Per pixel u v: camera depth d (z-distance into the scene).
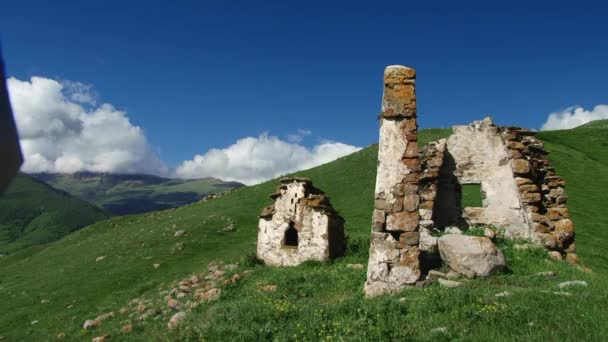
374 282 15.37
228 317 13.81
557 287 12.16
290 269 24.14
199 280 25.94
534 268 16.19
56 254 47.28
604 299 10.39
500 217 21.72
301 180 27.45
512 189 21.59
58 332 21.73
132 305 23.80
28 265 44.72
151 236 42.72
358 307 12.77
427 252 17.31
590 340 8.06
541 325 8.99
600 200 43.84
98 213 161.25
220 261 30.17
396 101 16.27
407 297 13.30
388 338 9.88
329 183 58.38
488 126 22.59
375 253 15.61
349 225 41.50
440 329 9.62
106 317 22.34
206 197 62.03
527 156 22.61
